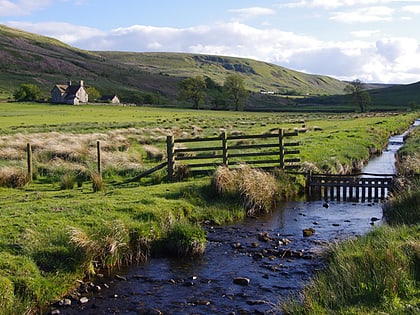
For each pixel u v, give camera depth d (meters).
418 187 16.05
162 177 22.81
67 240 11.96
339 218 17.78
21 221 13.59
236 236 15.25
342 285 8.98
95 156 27.17
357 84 151.50
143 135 45.59
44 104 142.12
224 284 11.15
